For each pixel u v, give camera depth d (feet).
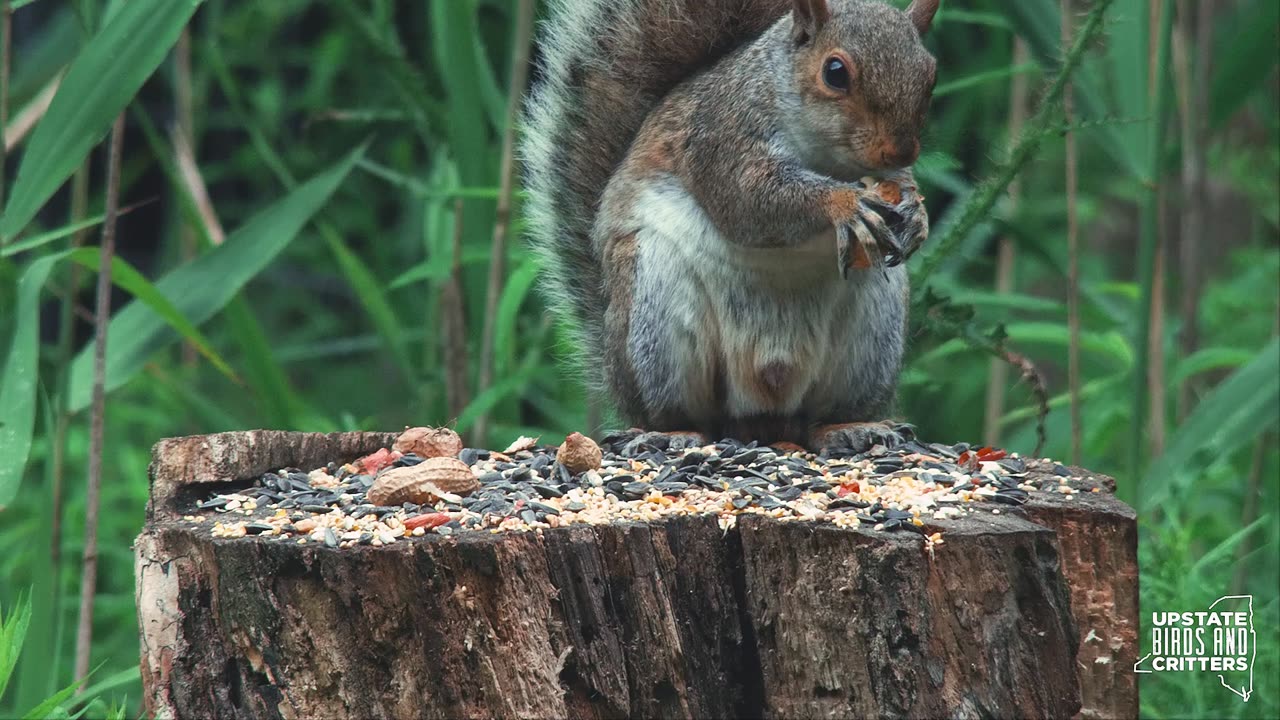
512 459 22.71
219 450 21.86
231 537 18.39
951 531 18.07
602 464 22.09
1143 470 32.12
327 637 17.79
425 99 31.55
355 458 23.53
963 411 41.98
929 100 22.43
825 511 18.93
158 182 53.57
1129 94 28.48
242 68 49.70
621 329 24.67
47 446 23.89
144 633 18.38
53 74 35.45
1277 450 35.22
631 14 27.25
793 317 23.80
